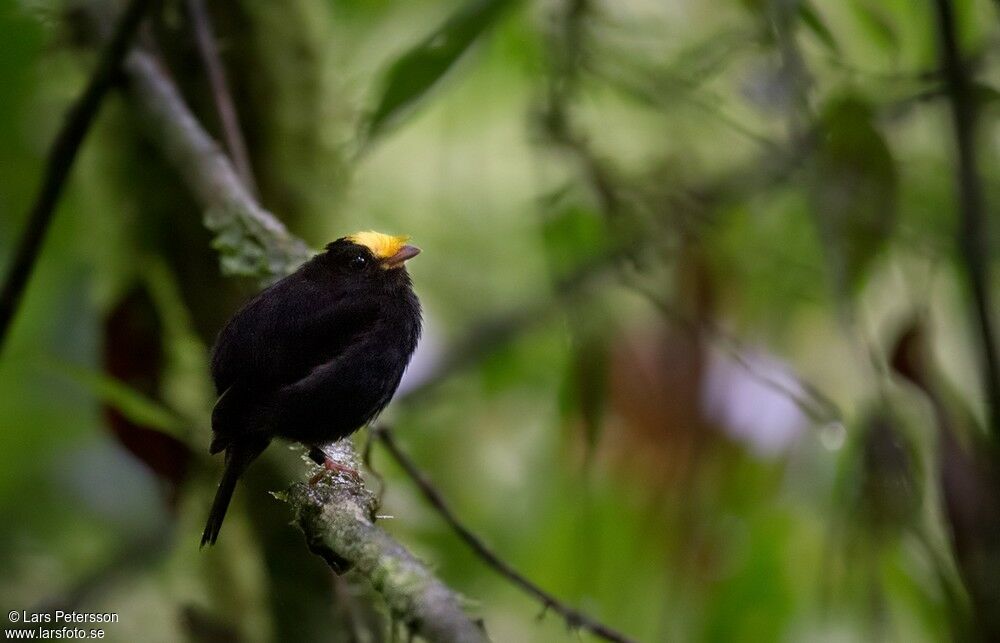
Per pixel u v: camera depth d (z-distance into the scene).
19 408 9.90
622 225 9.32
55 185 8.02
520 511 10.58
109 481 10.23
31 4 9.20
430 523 10.41
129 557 10.37
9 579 10.52
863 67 9.94
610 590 9.30
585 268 9.15
